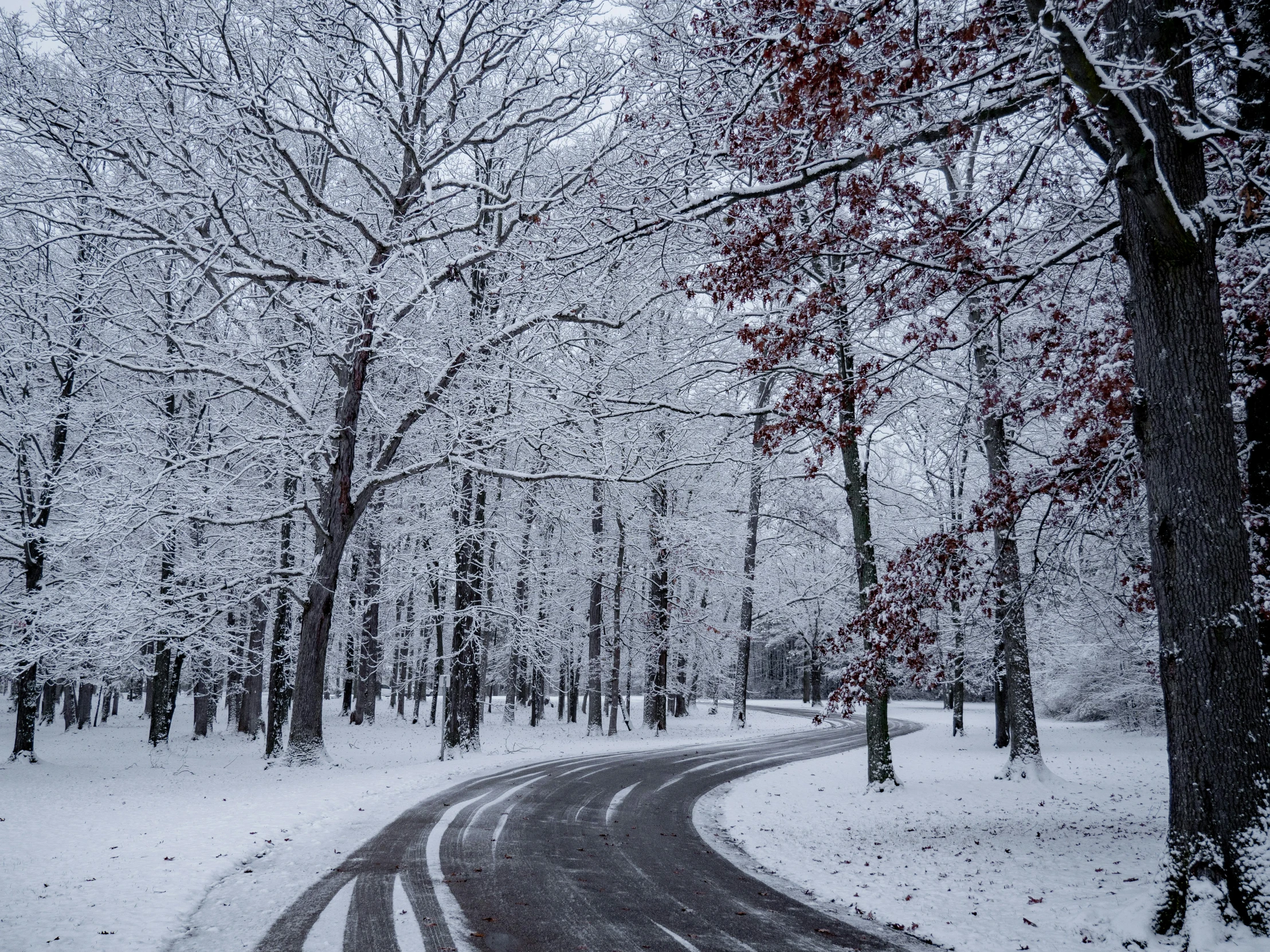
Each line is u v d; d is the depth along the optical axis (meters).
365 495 17.67
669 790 15.20
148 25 15.11
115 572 16.23
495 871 7.95
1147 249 6.62
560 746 24.52
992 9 6.67
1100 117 7.01
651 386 16.67
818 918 6.97
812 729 34.75
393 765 18.08
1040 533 10.32
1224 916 5.74
